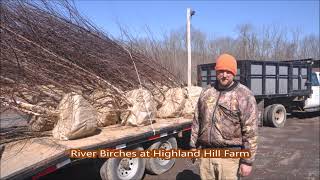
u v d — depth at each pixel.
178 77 7.75
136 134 5.22
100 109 5.53
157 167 6.23
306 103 13.05
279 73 11.44
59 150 4.16
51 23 5.21
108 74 5.75
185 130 6.54
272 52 29.97
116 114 5.76
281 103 12.68
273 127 11.97
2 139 4.62
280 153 8.23
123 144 5.03
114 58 5.98
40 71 4.78
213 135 3.61
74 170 5.59
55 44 5.05
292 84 12.03
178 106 6.71
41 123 4.96
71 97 4.68
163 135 5.88
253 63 10.47
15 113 4.80
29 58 4.71
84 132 4.73
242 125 3.53
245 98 3.51
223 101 3.55
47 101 4.90
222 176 3.64
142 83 6.48
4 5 4.63
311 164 7.27
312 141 9.68
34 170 3.55
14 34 4.61
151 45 7.66
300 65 12.31
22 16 4.84
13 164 3.66
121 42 6.39
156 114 6.56
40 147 4.29
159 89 6.73
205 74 11.28
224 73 3.54
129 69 6.17
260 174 6.55
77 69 5.20
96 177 5.51
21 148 4.25
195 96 7.07
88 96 5.34
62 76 5.00
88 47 5.54
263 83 10.80
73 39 5.38
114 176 5.21
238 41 30.06
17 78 4.50
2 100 4.42
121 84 6.01
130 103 5.68
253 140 3.50
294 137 10.27
